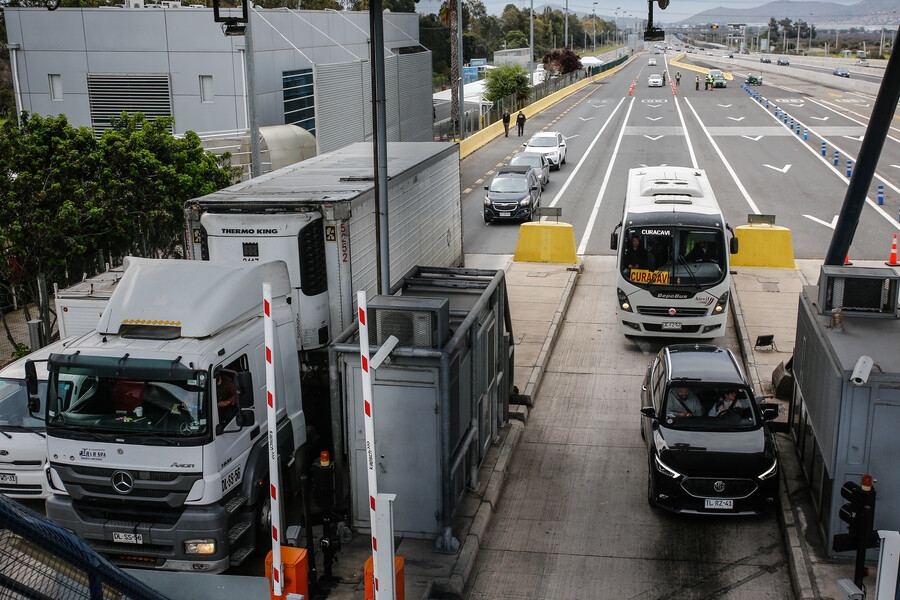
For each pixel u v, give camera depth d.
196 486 9.02
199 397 8.98
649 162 42.34
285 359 10.66
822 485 10.23
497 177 31.34
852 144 46.97
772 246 22.98
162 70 33.66
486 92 65.62
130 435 9.02
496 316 12.82
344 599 9.18
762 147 46.47
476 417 11.39
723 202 32.28
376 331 9.92
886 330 10.66
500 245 26.95
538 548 10.56
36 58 33.81
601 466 12.73
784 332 17.97
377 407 9.96
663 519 11.23
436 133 54.94
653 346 17.88
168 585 8.30
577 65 92.75
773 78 102.88
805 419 11.93
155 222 19.48
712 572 10.02
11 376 11.60
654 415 11.84
